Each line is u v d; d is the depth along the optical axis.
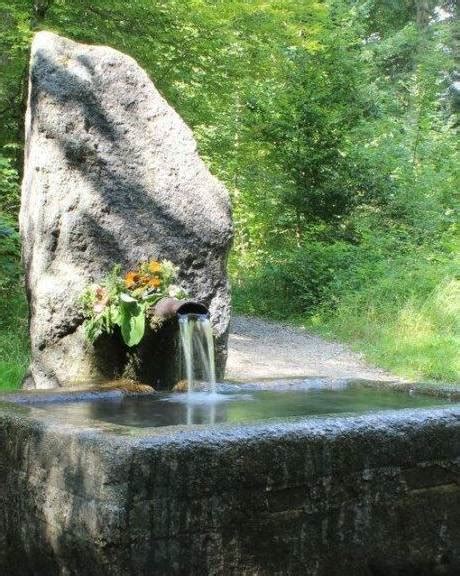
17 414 3.71
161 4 12.45
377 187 16.86
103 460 3.01
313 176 16.94
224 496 3.17
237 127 16.80
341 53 17.61
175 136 6.14
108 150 5.88
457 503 3.87
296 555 3.35
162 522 3.03
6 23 12.75
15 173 11.20
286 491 3.33
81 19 12.48
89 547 3.06
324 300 14.37
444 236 16.14
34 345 5.76
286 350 11.26
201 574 3.12
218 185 6.18
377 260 14.86
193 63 13.26
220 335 6.02
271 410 4.39
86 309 5.34
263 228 18.28
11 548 3.60
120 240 5.75
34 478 3.44
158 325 5.18
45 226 5.75
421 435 3.74
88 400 4.61
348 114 17.80
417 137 19.14
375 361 10.46
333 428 3.47
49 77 5.90
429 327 11.72
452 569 3.85
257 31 13.15
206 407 4.49
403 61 26.97
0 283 9.81
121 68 6.09
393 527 3.64
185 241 5.94
